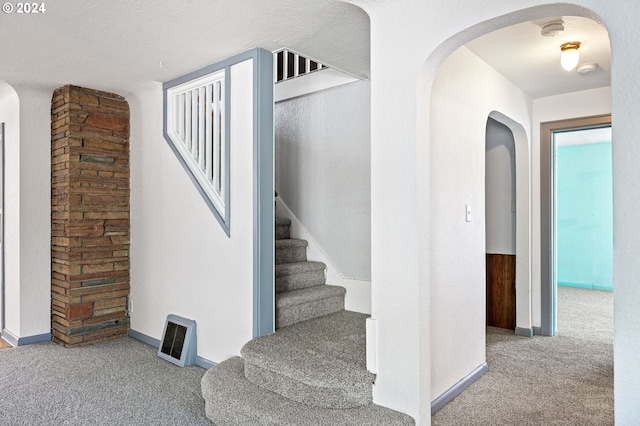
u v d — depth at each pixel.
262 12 2.23
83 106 3.57
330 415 2.01
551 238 3.99
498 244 4.29
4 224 3.82
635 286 1.40
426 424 2.02
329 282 3.55
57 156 3.66
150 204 3.62
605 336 3.96
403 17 2.00
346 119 3.46
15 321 3.66
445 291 2.55
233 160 2.88
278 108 4.04
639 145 1.39
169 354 3.22
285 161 3.96
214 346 3.02
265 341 2.58
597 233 6.49
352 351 2.41
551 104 3.95
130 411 2.40
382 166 2.06
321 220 3.64
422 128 1.99
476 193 2.92
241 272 2.82
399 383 2.02
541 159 4.02
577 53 2.70
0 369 3.02
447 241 2.57
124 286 3.85
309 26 2.39
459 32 1.82
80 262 3.56
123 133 3.83
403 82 1.99
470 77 2.86
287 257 3.55
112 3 2.14
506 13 1.68
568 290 6.40
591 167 6.55
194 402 2.53
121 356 3.31
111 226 3.75
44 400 2.53
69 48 2.72
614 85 1.44
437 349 2.47
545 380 2.88
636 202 1.40
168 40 2.59
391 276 2.04
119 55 2.85
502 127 4.26
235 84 2.87
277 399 2.20
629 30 1.42
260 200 2.70
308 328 2.88
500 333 4.07
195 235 3.19
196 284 3.17
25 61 2.96
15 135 3.65
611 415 2.38
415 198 1.96
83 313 3.59
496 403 2.54
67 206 3.51
